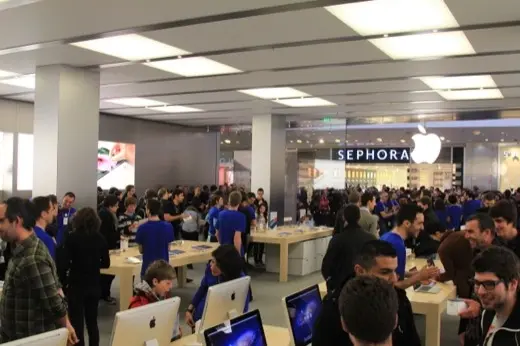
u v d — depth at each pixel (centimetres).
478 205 1259
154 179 1581
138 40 645
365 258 240
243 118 1477
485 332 229
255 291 816
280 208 1401
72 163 819
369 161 2409
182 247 757
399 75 834
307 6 506
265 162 1381
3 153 1182
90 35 623
